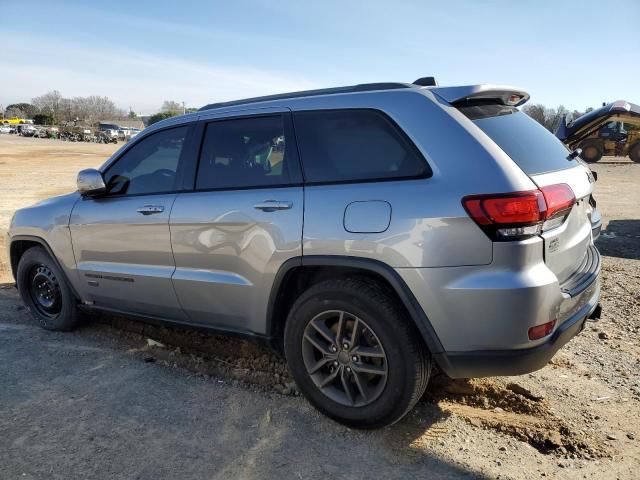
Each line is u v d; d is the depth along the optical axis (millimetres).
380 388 2955
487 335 2666
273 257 3189
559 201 2779
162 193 3801
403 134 2928
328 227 2982
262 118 3449
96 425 3156
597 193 15195
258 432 3090
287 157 3277
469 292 2643
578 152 3637
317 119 3234
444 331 2738
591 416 3246
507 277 2607
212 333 3725
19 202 13062
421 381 2896
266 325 3365
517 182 2645
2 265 7039
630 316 4957
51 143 56719
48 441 2990
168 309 3857
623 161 28953
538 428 3107
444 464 2793
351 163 3061
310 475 2707
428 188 2762
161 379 3762
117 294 4113
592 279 3146
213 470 2748
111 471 2732
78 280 4355
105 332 4652
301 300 3150
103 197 4141
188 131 3793
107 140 69688
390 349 2875
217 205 3449
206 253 3514
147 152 3984
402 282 2775
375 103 3066
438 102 2945
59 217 4383
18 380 3730
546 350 2713
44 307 4762
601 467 2777
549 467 2777
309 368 3191
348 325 3053
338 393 3146
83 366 3973
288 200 3158
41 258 4609
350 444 2969
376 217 2848
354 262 2908
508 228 2598
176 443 2980
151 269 3836
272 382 3693
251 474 2715
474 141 2781
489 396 3451
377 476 2701
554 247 2818
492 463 2803
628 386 3617
